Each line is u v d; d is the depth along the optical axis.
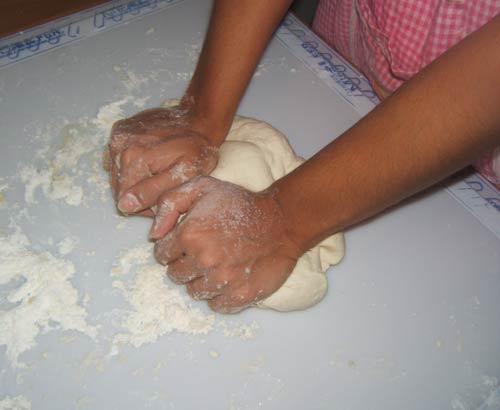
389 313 1.08
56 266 1.05
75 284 1.04
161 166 0.97
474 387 1.01
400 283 1.11
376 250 1.15
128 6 1.44
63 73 1.31
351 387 1.00
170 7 1.46
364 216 0.84
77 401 0.93
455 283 1.12
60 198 1.13
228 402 0.96
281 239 0.89
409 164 0.71
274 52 1.41
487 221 1.19
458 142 0.67
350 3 1.28
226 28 0.96
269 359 1.01
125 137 0.99
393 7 1.09
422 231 1.17
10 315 0.99
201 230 0.86
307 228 0.87
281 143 1.15
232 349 1.01
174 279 0.93
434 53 1.10
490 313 1.08
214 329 1.03
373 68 1.27
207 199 0.88
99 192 1.14
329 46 1.43
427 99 0.68
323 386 0.99
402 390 1.00
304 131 1.30
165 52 1.38
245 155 1.07
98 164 1.18
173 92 1.32
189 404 0.95
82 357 0.97
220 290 0.89
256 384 0.98
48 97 1.27
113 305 1.03
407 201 1.20
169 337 1.01
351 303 1.08
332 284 1.10
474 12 1.00
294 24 1.46
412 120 0.69
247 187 1.04
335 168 0.79
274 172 1.10
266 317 1.05
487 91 0.63
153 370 0.98
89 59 1.34
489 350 1.05
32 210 1.11
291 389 0.99
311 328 1.05
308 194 0.83
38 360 0.96
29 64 1.31
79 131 1.22
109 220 1.12
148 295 1.03
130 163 0.96
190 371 0.98
